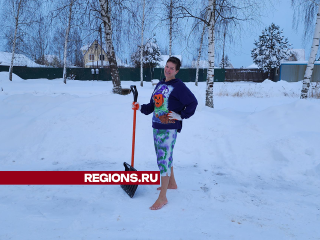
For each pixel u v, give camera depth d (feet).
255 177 12.01
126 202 9.62
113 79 32.12
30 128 16.81
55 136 16.05
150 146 15.61
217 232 7.53
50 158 14.32
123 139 16.12
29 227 7.66
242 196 10.05
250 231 7.60
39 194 10.14
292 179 11.64
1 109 20.98
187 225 7.94
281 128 16.16
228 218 8.39
